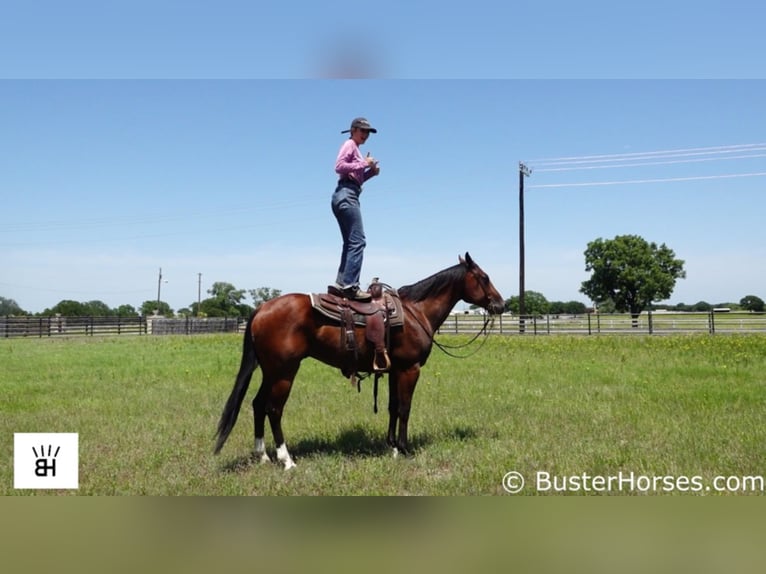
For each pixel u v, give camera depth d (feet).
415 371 23.15
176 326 147.84
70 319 126.62
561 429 25.79
